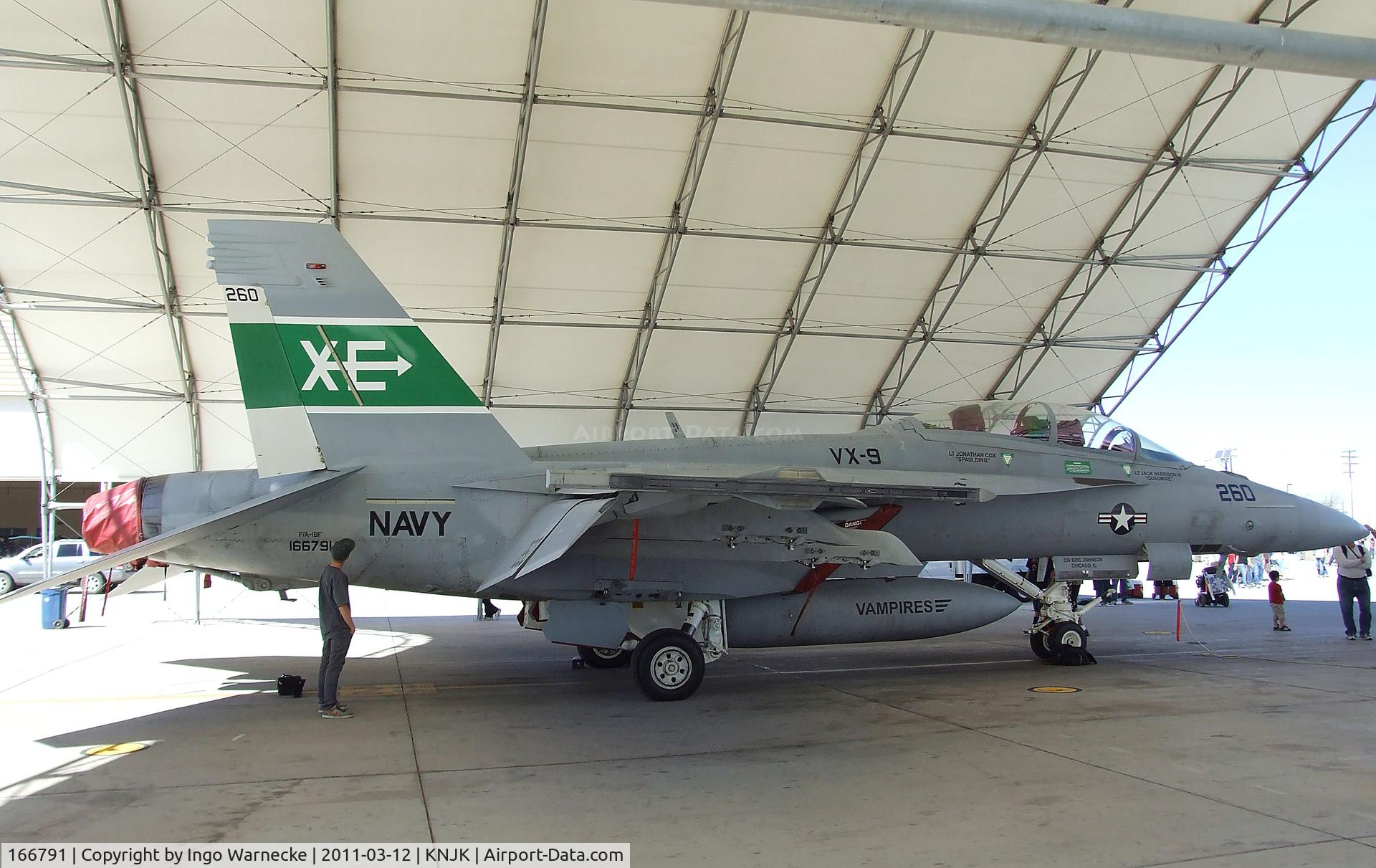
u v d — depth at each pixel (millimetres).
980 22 4676
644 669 8383
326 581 7754
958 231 19766
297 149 15844
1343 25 17062
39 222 16094
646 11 15070
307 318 8344
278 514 8195
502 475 8500
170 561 8547
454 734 6961
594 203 17609
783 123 16875
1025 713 7633
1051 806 4949
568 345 20109
